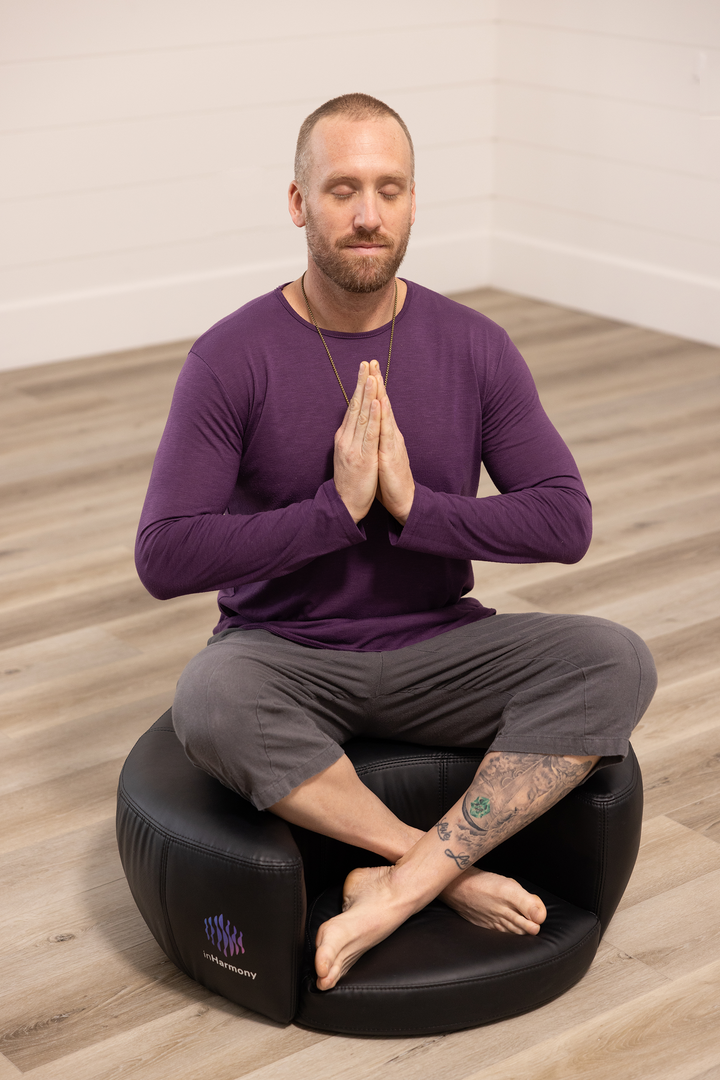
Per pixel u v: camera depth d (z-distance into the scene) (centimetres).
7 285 445
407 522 159
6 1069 147
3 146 429
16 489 338
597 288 509
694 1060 147
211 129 467
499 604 268
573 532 167
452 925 159
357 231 157
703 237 460
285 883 144
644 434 375
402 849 158
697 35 439
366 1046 150
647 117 468
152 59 446
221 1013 156
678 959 164
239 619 174
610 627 161
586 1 479
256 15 462
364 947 151
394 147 158
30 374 446
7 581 285
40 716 228
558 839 162
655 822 194
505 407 172
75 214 450
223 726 148
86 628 263
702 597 271
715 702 229
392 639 168
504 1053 148
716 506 321
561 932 158
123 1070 146
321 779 152
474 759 170
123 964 165
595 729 153
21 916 175
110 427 387
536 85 512
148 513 161
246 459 168
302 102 484
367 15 488
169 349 475
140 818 157
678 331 479
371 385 152
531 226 536
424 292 174
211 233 480
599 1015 154
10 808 200
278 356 165
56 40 427
